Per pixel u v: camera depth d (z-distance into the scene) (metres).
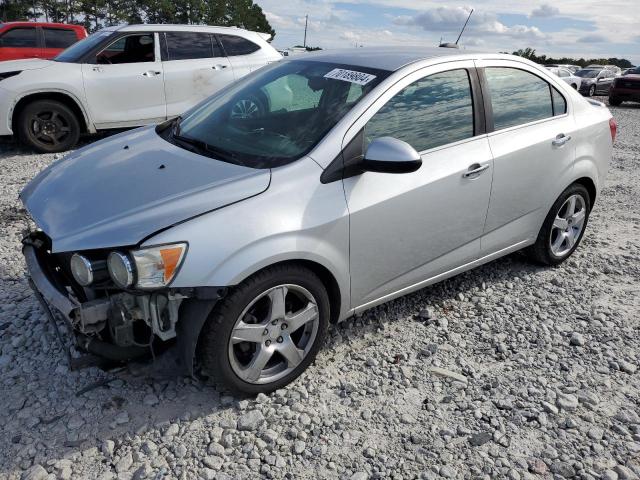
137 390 2.94
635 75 19.00
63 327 3.39
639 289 4.24
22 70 7.62
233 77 8.76
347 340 3.45
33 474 2.39
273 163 2.91
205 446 2.60
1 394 2.88
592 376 3.19
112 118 8.16
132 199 2.71
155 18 47.12
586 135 4.31
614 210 6.15
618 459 2.59
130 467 2.47
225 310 2.62
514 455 2.60
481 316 3.79
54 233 2.63
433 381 3.10
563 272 4.47
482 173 3.54
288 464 2.51
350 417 2.81
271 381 2.91
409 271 3.39
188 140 3.35
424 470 2.50
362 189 2.99
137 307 2.54
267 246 2.63
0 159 7.60
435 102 3.38
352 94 3.18
